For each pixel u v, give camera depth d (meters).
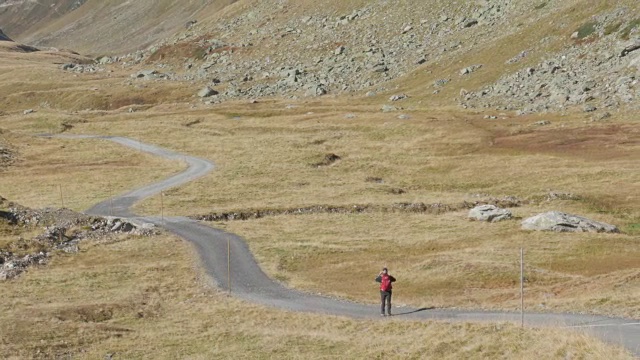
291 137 134.62
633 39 131.50
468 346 34.00
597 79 129.50
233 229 77.44
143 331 44.16
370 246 68.31
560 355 30.33
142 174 111.75
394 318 43.34
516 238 68.38
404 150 118.69
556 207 83.38
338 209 87.94
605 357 28.77
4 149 132.75
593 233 68.94
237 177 106.88
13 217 75.19
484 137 117.94
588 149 103.75
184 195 95.94
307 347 38.28
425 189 99.38
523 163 102.25
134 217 83.44
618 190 86.31
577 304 41.31
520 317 39.81
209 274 59.72
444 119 132.75
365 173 109.06
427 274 56.25
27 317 45.53
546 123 119.88
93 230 75.19
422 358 33.97
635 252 61.31
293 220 82.69
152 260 65.38
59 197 96.19
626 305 39.88
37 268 62.41
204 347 39.91
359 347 37.25
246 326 44.25
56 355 39.00
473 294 50.22
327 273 59.53
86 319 46.62
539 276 53.75
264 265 62.19
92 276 59.22
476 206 84.81
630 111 116.06
